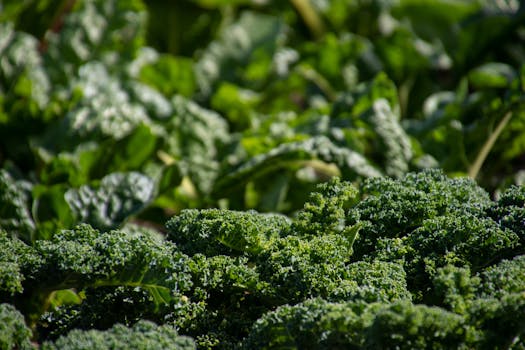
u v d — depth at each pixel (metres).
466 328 2.49
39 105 5.83
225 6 7.93
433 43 7.41
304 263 2.99
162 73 6.68
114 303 3.09
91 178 5.11
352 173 4.69
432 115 5.85
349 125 5.18
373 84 5.36
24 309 2.99
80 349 2.48
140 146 5.14
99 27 6.53
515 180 5.15
